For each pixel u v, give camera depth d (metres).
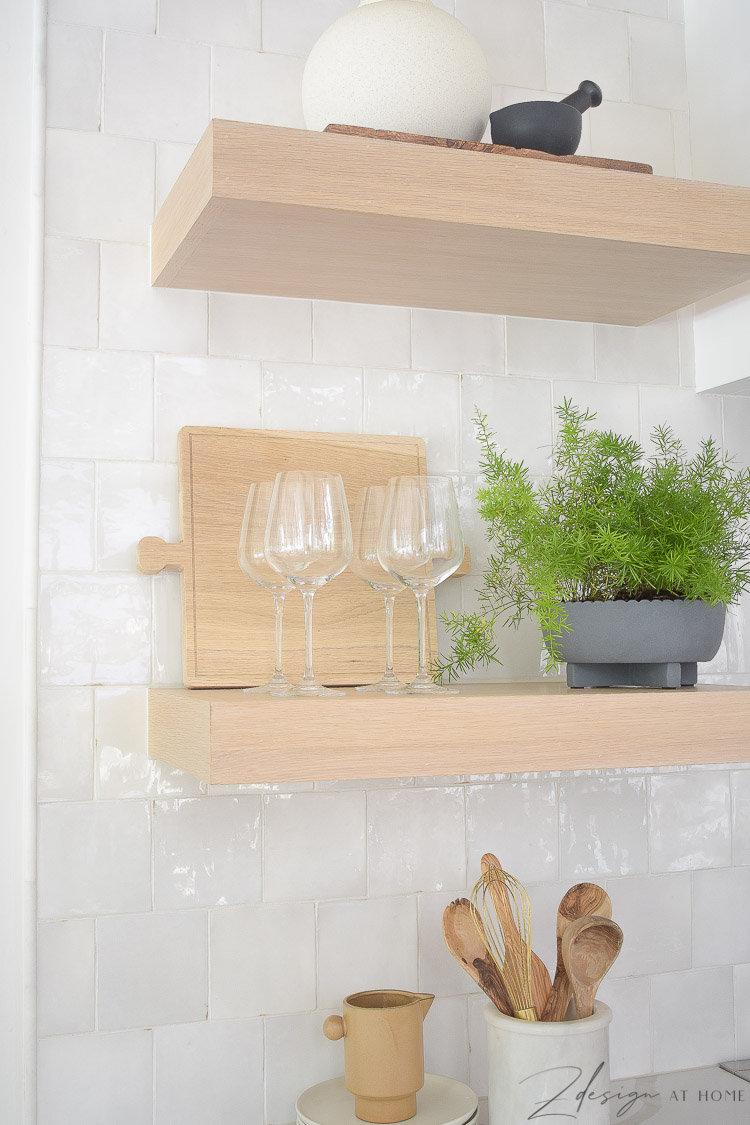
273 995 1.19
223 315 1.23
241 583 1.18
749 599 1.46
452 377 1.33
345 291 1.24
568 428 1.24
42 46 1.17
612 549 1.09
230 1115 1.16
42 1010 1.10
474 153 1.03
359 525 1.10
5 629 1.13
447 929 1.11
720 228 1.12
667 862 1.37
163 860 1.16
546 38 1.41
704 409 1.45
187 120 1.23
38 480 1.14
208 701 0.90
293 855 1.21
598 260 1.14
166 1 1.23
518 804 1.31
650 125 1.45
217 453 1.19
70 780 1.13
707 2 1.44
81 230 1.18
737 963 1.40
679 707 1.04
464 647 1.24
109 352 1.18
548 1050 1.04
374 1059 1.05
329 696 0.99
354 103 1.07
